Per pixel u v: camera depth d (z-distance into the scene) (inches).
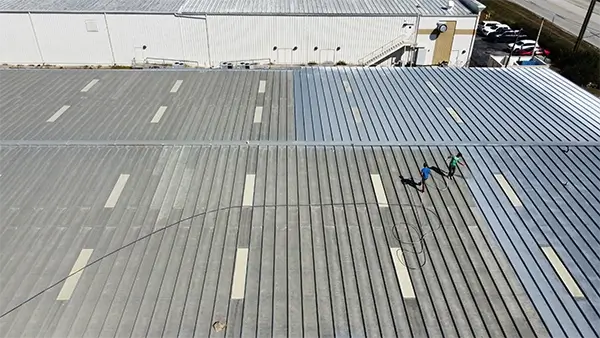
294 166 770.2
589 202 688.4
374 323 504.4
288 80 1128.2
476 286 548.4
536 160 789.9
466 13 1636.3
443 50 1690.5
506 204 682.8
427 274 565.9
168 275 559.5
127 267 569.6
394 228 639.8
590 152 820.0
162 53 1659.7
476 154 803.4
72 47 1648.6
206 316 508.1
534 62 1621.6
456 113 965.8
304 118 935.0
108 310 513.7
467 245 608.7
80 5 1627.7
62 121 911.0
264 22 1594.5
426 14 1615.4
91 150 804.0
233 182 729.6
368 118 936.9
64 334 486.0
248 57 1673.2
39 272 559.2
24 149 804.6
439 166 769.6
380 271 571.2
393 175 748.6
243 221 649.6
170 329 492.7
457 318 509.7
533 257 586.6
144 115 944.9
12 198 684.1
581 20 2383.1
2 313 506.6
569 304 521.7
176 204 679.7
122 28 1604.3
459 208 674.8
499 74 1207.6
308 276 562.6
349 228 639.8
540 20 2342.5
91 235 617.9
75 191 701.9
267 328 496.1
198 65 1684.3
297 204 684.1
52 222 639.1
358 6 1691.7
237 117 940.0
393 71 1202.0
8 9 1568.7
